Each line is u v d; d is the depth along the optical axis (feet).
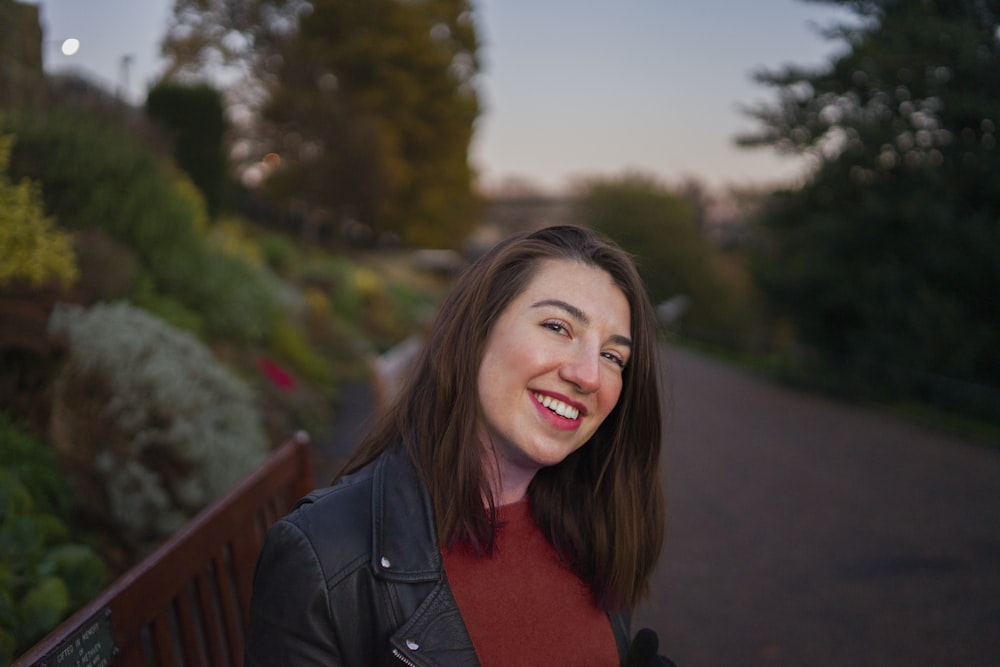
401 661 4.06
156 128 35.09
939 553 17.17
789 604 14.35
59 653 4.29
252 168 97.91
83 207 21.13
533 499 5.01
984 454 28.30
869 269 40.22
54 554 8.98
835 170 42.09
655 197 110.63
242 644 7.25
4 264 13.32
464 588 4.48
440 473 4.42
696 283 108.47
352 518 4.23
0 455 10.68
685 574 15.81
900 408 38.52
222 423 14.40
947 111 35.65
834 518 19.76
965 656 12.26
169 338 14.82
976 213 36.63
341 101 97.40
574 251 4.76
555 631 4.72
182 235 25.29
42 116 22.67
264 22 92.63
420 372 4.93
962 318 37.42
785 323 50.57
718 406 39.42
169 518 11.65
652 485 5.38
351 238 122.62
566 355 4.39
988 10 34.91
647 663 4.85
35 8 25.86
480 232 164.04
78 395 11.76
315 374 31.17
